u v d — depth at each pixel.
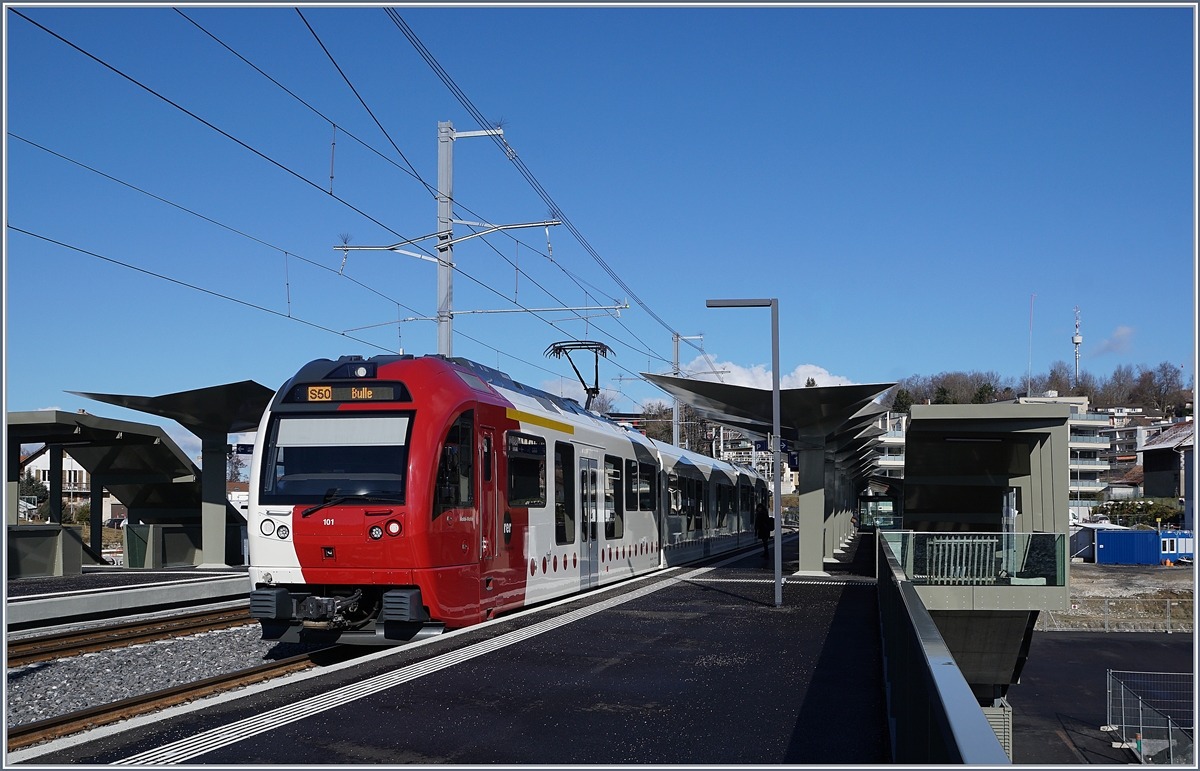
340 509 10.73
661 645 11.15
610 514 18.14
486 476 12.33
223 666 11.12
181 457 29.53
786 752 6.68
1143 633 41.38
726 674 9.45
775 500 15.71
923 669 4.22
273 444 11.21
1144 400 141.25
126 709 8.03
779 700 8.31
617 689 8.67
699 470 27.30
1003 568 18.55
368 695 8.26
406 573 10.65
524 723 7.41
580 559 16.28
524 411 13.89
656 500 21.95
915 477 24.66
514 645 10.83
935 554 18.67
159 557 28.50
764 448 41.75
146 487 31.41
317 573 10.77
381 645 11.59
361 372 11.41
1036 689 31.78
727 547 31.72
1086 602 45.81
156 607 18.17
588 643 11.13
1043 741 26.25
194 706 7.88
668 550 23.02
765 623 13.20
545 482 14.63
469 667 9.55
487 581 12.34
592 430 17.19
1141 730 25.14
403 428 11.02
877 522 46.69
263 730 7.09
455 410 11.52
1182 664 35.41
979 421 21.52
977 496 25.52
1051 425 21.39
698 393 22.59
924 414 21.28
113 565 30.59
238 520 32.72
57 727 7.39
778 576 15.45
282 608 10.82
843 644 11.43
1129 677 33.41
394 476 10.79
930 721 3.87
